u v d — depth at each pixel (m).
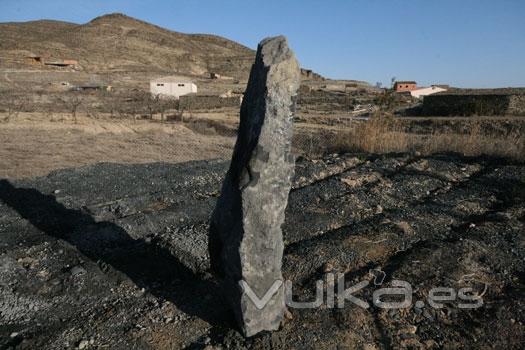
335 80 101.50
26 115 23.17
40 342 3.31
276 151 2.92
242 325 3.25
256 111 2.88
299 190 7.16
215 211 3.36
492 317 3.61
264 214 3.03
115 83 64.31
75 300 3.92
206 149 15.87
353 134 11.15
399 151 10.23
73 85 57.31
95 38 115.50
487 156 9.40
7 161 10.94
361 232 5.37
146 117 27.97
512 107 27.61
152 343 3.28
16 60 75.62
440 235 5.36
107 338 3.35
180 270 4.46
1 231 5.48
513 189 7.09
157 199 6.81
